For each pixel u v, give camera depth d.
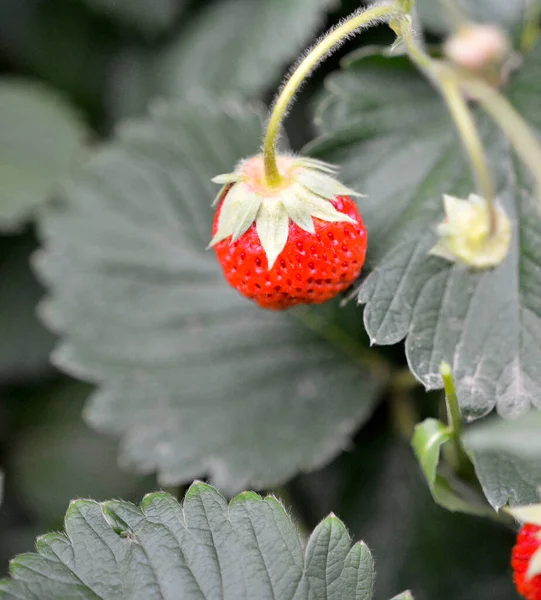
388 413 0.41
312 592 0.34
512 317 0.36
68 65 0.45
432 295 0.36
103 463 0.43
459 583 0.39
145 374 0.41
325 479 0.41
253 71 0.43
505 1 0.39
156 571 0.34
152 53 0.45
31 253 0.45
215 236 0.35
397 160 0.38
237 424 0.41
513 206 0.37
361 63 0.38
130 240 0.42
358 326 0.41
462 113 0.36
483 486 0.35
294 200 0.35
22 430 0.44
